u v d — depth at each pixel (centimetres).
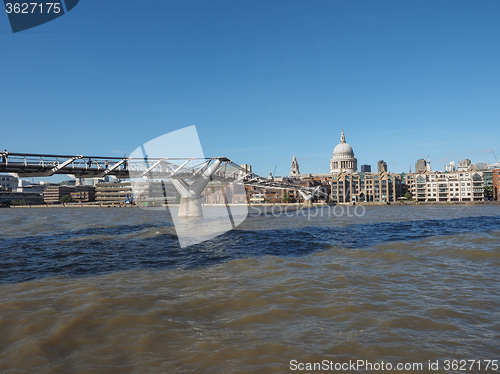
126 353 857
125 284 1556
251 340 936
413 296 1338
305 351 868
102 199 19800
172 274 1770
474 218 6519
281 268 1894
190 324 1057
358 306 1214
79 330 1002
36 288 1505
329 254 2381
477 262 2023
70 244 3034
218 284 1545
